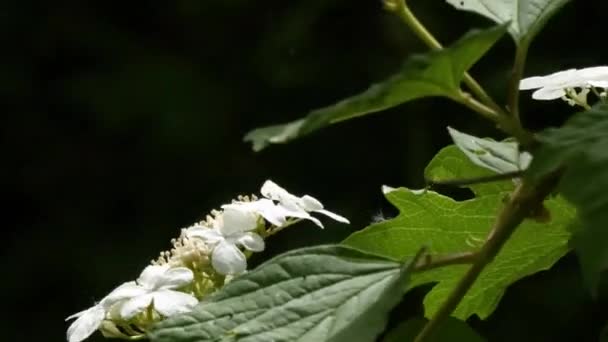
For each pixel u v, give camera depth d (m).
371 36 9.91
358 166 9.67
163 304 2.24
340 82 9.90
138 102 9.80
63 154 9.99
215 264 2.30
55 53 10.20
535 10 1.87
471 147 1.91
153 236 9.71
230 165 9.78
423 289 7.34
